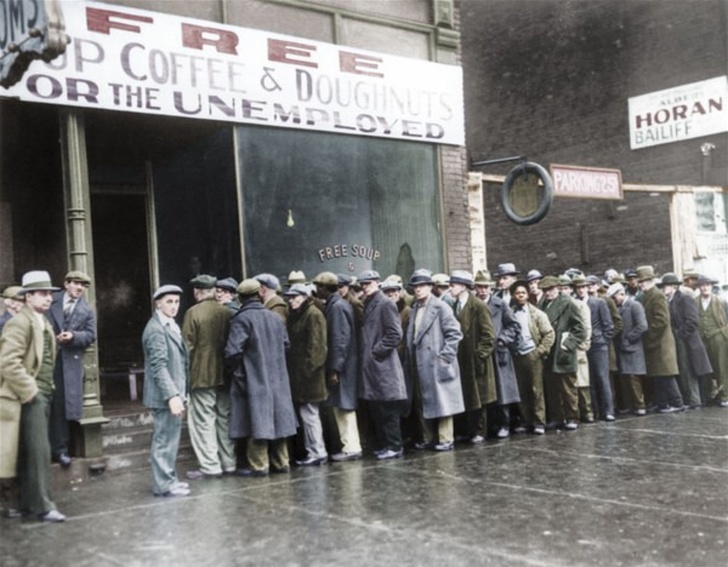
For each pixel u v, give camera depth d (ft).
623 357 38.32
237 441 27.84
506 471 25.34
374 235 36.78
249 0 33.22
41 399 21.07
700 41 59.00
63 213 31.50
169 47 30.45
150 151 36.29
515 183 41.78
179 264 35.37
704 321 42.14
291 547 17.76
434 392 29.37
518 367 33.22
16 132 31.76
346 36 36.27
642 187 52.65
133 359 37.93
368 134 36.50
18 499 21.34
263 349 25.76
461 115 40.16
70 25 27.96
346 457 28.43
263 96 33.09
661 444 29.63
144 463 27.48
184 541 18.51
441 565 16.28
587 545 17.34
